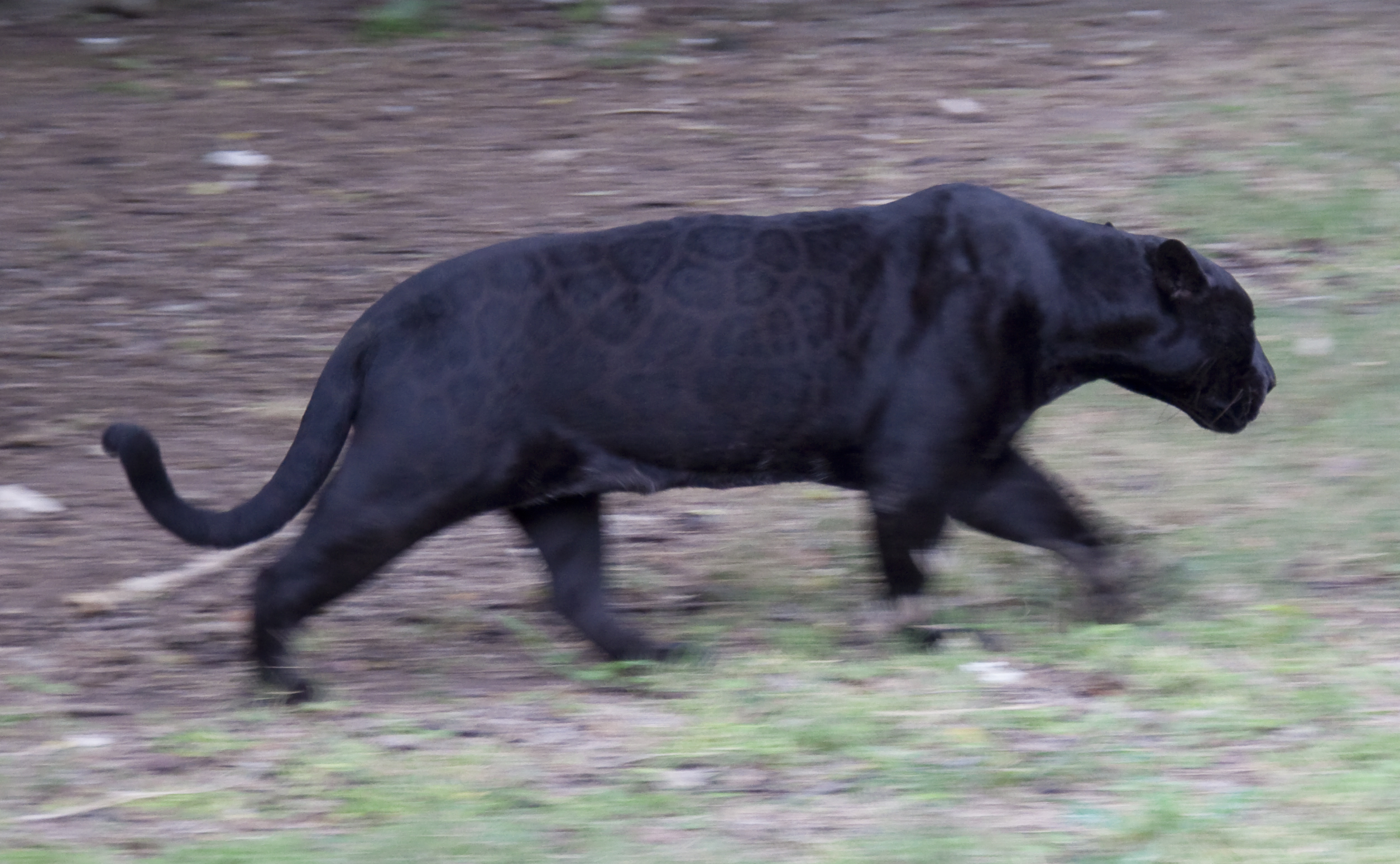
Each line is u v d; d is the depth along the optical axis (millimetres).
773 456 16500
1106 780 13391
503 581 19969
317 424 15930
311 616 16078
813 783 13531
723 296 16109
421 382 15711
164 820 13102
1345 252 27438
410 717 15602
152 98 36875
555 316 15930
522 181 31906
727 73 37469
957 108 34375
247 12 43344
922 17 40938
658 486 16484
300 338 26656
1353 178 29812
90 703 16312
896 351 16297
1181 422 23172
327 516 15727
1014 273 16484
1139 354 16984
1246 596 18156
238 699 16312
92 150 33969
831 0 42562
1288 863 11656
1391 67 35031
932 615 17875
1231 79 35094
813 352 16188
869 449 16547
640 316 15992
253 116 35719
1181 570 18781
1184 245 16703
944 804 13000
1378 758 13508
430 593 19656
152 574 20031
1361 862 11648
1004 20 40469
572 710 15633
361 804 13164
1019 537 17422
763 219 16625
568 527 17359
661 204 30547
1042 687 15711
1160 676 15539
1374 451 21734
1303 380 23703
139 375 25578
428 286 16062
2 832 12891
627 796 13227
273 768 14172
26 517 21469
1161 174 30594
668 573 19969
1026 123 33500
